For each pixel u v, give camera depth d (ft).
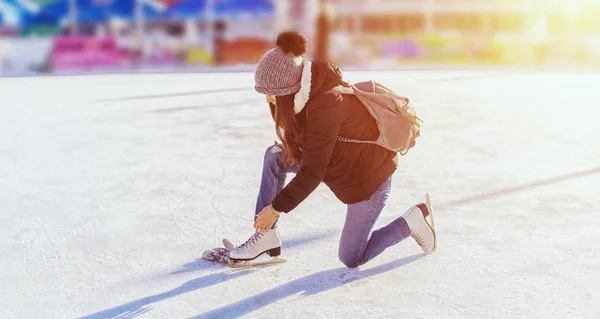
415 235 9.73
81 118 26.61
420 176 15.67
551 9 75.00
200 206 13.29
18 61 61.16
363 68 62.18
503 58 70.03
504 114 27.14
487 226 11.62
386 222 12.01
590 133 22.11
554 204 12.98
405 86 40.83
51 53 62.39
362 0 74.38
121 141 21.03
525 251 10.30
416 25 79.15
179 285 9.15
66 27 69.21
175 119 26.13
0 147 20.10
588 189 14.15
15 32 66.95
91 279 9.42
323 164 7.88
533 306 8.29
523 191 14.08
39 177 16.05
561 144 20.02
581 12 74.64
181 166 17.17
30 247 10.84
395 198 13.65
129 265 9.96
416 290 8.84
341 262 9.87
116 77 51.83
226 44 69.10
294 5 69.10
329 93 7.74
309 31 66.39
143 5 70.74
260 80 7.56
